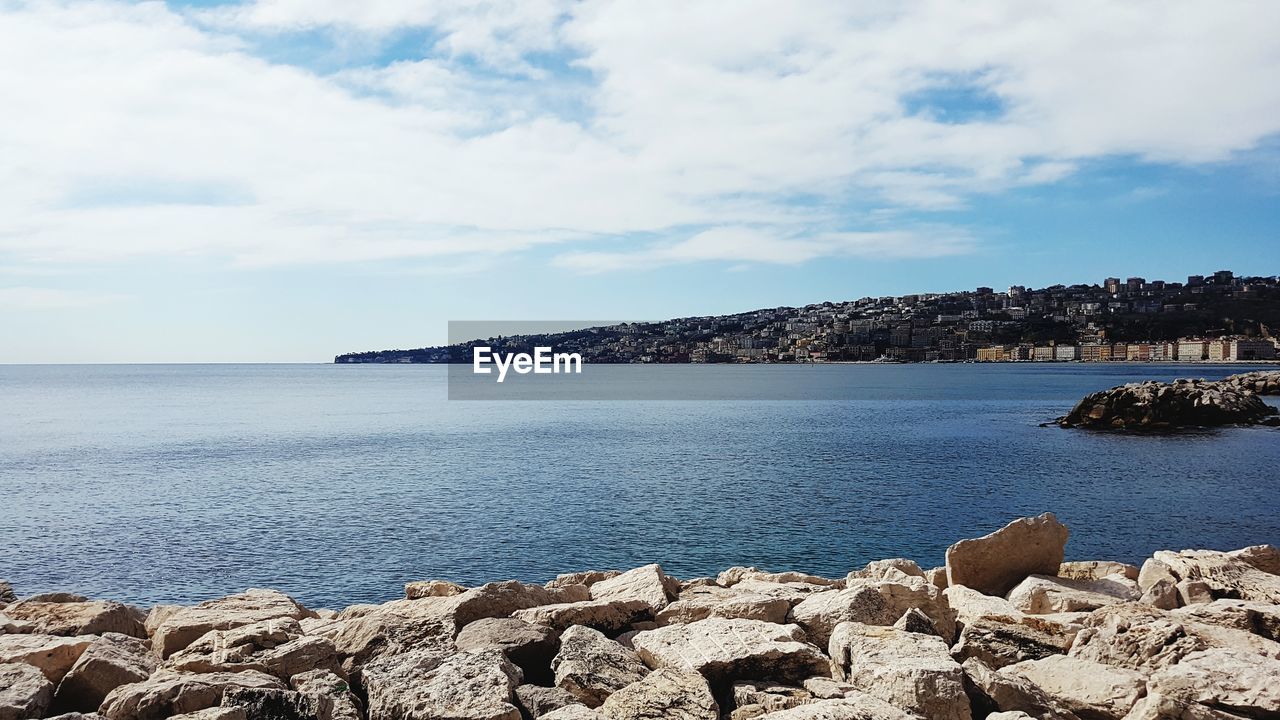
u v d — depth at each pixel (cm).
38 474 5850
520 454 6794
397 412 12488
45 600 1494
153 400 16488
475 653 1000
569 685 968
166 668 1025
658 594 1396
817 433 8556
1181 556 1482
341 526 3978
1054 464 6050
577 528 3872
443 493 4850
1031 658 1069
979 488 4947
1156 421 8925
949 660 934
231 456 6862
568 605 1241
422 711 864
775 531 3794
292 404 14900
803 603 1241
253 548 3569
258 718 841
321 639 1103
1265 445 7294
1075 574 1574
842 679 1012
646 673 1022
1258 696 832
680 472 5638
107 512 4397
